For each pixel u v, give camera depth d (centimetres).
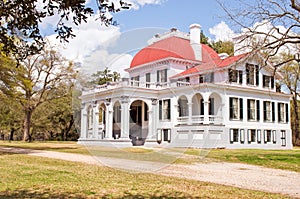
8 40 393
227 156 1698
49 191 676
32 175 908
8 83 2061
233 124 2709
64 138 5144
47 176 891
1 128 5103
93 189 703
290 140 3191
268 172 1191
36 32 384
